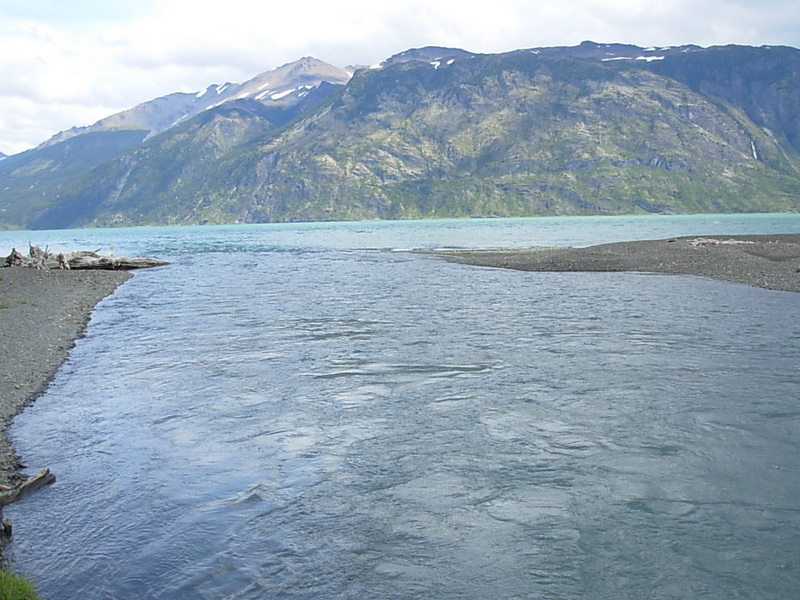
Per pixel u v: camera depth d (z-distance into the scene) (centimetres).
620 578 912
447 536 1033
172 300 4047
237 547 1007
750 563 941
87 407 1730
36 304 3697
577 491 1177
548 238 11512
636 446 1381
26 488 1200
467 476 1252
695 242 6994
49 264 6319
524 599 867
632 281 4444
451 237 13162
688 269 4975
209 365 2203
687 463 1285
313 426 1555
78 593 892
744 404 1639
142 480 1258
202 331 2877
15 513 1127
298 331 2833
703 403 1655
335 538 1032
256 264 7262
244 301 3925
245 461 1345
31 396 1848
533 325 2845
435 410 1659
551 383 1884
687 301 3434
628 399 1706
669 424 1507
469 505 1135
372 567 949
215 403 1750
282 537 1037
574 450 1368
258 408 1703
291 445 1432
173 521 1093
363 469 1296
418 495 1177
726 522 1057
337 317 3212
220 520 1095
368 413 1647
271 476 1270
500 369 2066
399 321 3048
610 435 1448
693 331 2603
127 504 1157
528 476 1246
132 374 2089
